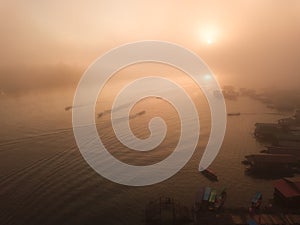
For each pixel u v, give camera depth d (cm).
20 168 8281
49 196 6769
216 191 6638
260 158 7850
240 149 9431
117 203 6431
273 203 6162
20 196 6794
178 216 5644
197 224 5488
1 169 8238
